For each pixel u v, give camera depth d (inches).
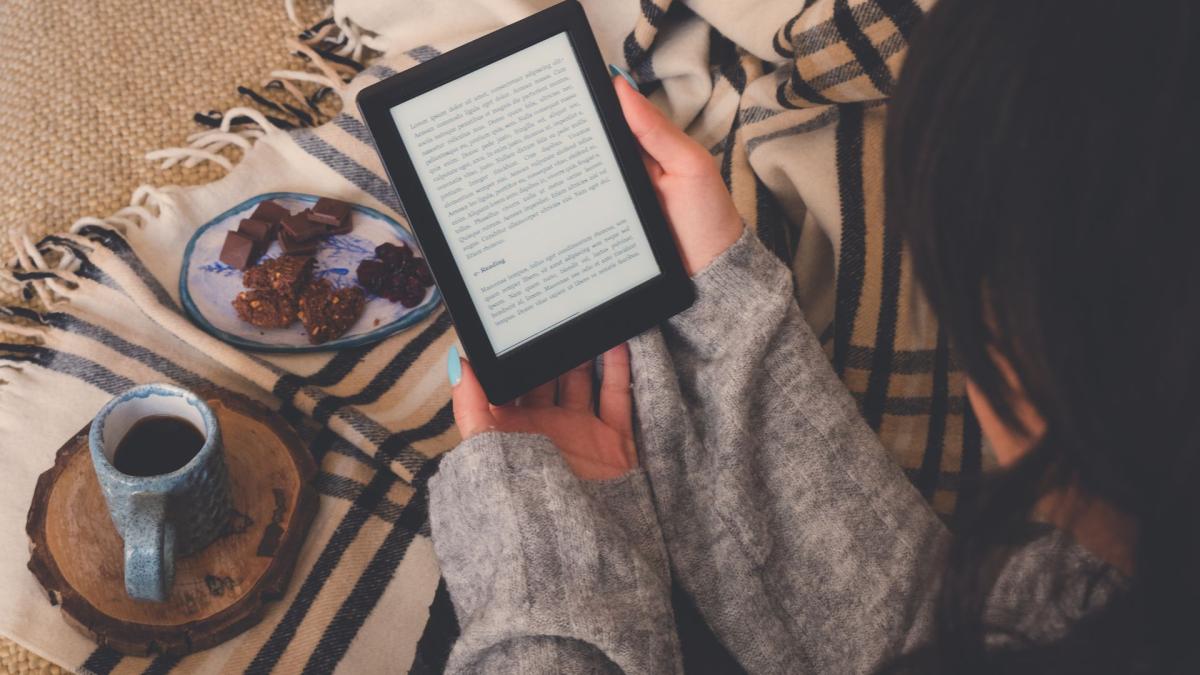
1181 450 11.1
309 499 29.0
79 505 27.8
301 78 39.5
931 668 15.0
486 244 25.4
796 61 34.7
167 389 26.0
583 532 23.1
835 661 24.6
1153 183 10.4
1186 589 11.9
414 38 40.5
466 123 25.0
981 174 11.4
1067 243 11.1
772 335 26.6
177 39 40.1
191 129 38.5
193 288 33.5
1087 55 10.5
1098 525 14.1
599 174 26.1
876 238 33.5
